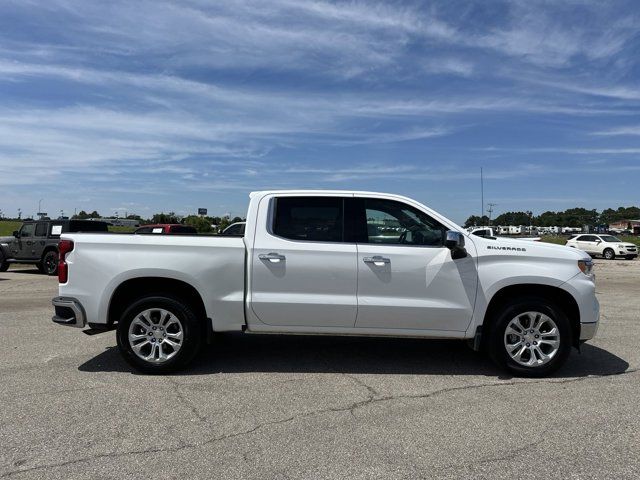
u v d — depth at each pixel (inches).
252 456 135.0
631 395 183.3
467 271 204.2
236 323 206.4
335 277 203.9
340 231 209.6
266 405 172.2
